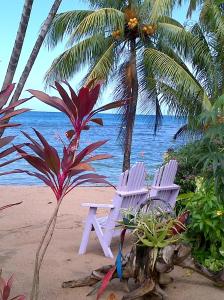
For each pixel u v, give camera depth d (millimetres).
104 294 3660
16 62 3617
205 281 4020
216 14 13180
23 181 13562
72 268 4355
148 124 16875
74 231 5992
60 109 2477
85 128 2500
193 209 4355
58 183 2436
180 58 14750
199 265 3705
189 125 11961
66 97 2416
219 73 14172
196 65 14594
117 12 13664
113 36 14211
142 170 4871
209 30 14188
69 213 7383
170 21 15711
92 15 13258
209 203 4199
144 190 4922
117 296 3607
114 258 4668
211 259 4176
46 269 4312
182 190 6016
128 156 15375
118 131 16312
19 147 2363
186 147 6480
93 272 3756
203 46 14070
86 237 4840
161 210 3648
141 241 3375
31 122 59656
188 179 5941
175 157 6180
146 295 3459
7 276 4090
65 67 14352
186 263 3645
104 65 13945
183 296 3670
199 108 13391
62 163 2412
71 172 2422
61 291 3734
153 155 24516
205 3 13383
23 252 4902
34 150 2436
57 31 15156
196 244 4371
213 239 4203
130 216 3607
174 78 13070
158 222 3463
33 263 4496
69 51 14070
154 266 3379
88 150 2377
